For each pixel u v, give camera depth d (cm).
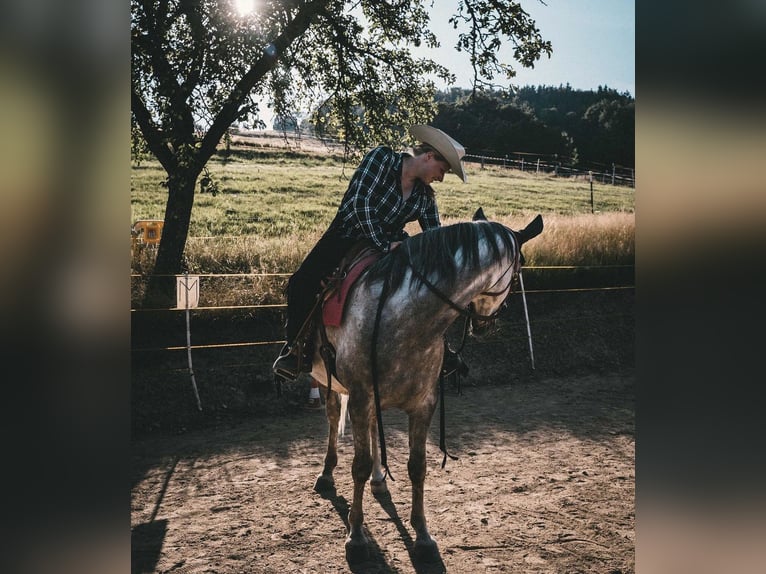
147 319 734
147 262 923
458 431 561
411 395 300
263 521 365
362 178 316
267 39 848
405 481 438
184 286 636
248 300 794
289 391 675
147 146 891
